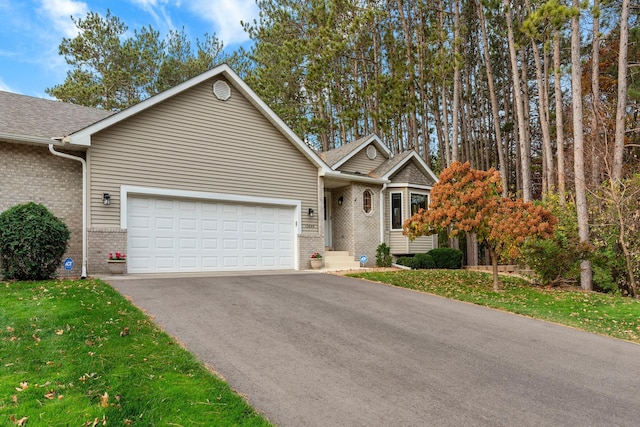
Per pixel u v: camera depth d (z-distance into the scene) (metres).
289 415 3.74
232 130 13.12
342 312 7.51
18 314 5.96
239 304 7.58
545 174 19.84
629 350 6.31
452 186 10.79
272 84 25.11
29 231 8.93
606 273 12.42
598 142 15.82
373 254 16.97
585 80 22.64
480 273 14.87
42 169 10.41
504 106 27.91
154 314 6.59
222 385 4.20
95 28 24.81
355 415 3.80
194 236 12.26
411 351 5.65
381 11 21.73
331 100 23.94
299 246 14.42
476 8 22.98
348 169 17.66
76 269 10.59
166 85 25.86
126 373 4.26
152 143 11.58
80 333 5.35
